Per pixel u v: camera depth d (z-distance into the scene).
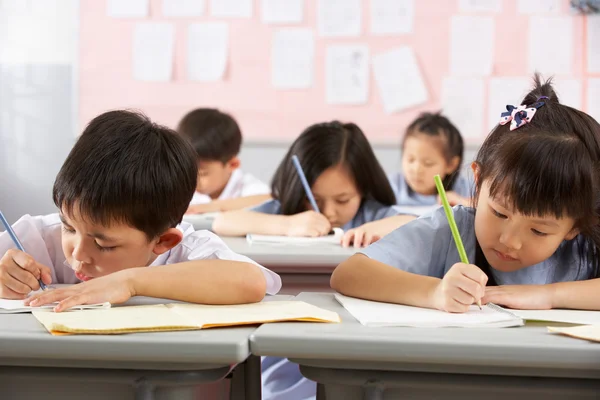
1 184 3.80
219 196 2.86
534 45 3.76
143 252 1.02
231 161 2.82
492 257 1.11
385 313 0.89
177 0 3.78
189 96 3.80
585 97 3.77
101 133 1.00
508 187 1.00
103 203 0.95
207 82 3.79
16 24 3.77
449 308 0.91
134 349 0.71
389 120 3.76
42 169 3.80
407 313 0.89
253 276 0.96
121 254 0.99
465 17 3.74
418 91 3.76
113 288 0.91
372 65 3.76
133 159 0.98
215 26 3.78
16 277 0.99
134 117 1.06
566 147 1.01
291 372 1.54
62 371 0.75
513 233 1.02
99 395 0.75
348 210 2.03
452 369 0.74
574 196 1.00
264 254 1.56
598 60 3.75
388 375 0.75
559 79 3.76
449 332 0.79
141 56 3.79
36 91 3.78
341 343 0.73
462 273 0.93
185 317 0.82
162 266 0.96
